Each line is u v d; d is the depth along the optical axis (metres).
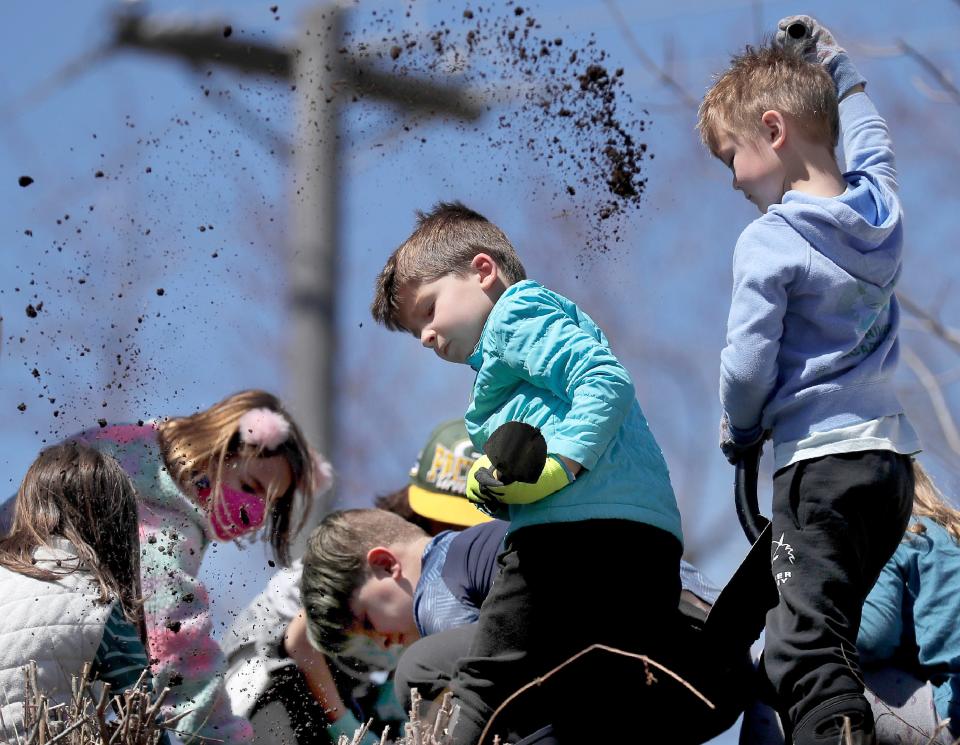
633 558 11.59
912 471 11.96
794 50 13.38
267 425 14.88
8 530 13.55
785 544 11.55
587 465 11.43
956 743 11.79
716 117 12.62
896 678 12.96
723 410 12.27
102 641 12.36
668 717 11.90
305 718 15.16
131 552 12.83
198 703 13.90
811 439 11.66
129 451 14.62
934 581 12.96
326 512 18.34
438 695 12.98
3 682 12.00
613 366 11.59
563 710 11.80
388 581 14.91
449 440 16.25
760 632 11.98
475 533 14.46
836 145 12.40
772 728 12.85
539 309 11.78
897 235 12.12
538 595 11.66
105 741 11.59
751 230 12.03
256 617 15.55
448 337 12.27
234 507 14.76
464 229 12.42
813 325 11.85
